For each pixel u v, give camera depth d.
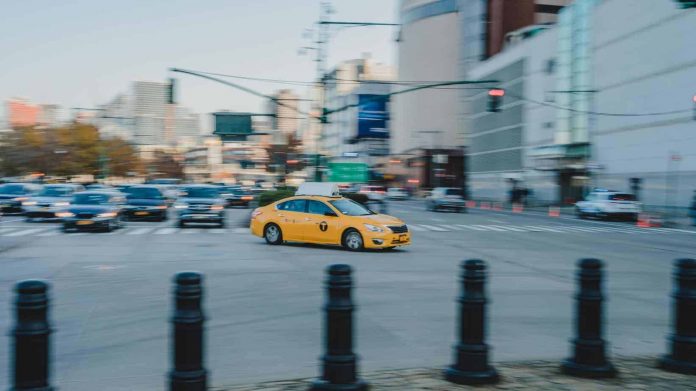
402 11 117.75
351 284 5.21
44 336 4.20
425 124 110.56
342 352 5.14
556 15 88.44
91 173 92.81
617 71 51.16
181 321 4.61
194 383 4.59
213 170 175.62
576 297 5.78
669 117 43.75
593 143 55.22
